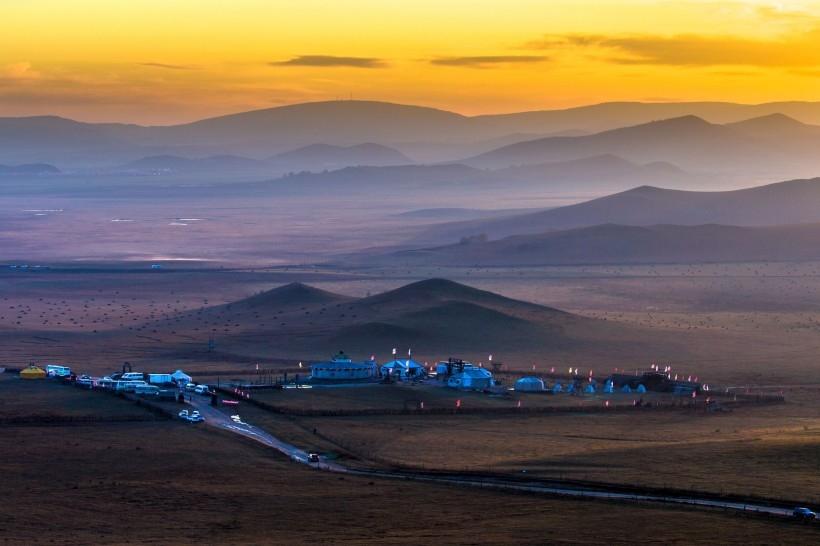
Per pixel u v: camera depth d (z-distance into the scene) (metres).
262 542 175.62
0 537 178.50
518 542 174.50
